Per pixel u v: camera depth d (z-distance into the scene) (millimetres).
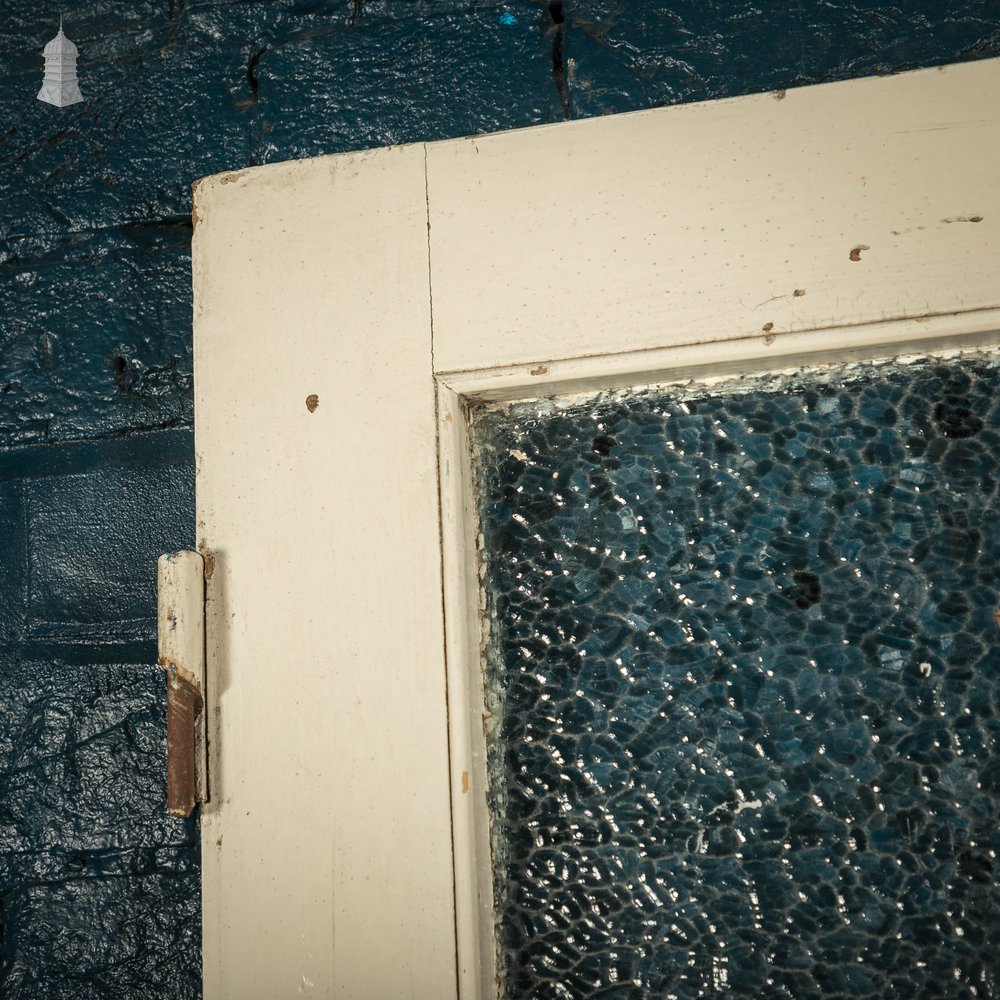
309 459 890
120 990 949
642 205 879
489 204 901
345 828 833
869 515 843
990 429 836
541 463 903
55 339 1086
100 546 1037
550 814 854
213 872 849
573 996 826
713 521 865
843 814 810
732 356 850
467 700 842
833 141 859
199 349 926
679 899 824
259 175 945
